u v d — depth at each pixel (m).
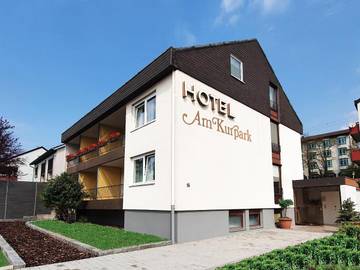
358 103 27.83
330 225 19.16
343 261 5.98
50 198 17.47
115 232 12.45
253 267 5.33
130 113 14.88
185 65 12.52
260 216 15.62
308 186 18.91
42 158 32.31
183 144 11.87
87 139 22.86
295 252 6.31
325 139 58.34
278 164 18.50
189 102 12.43
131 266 7.41
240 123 15.16
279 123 19.42
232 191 13.74
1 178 27.59
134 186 13.59
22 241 11.01
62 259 8.16
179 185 11.41
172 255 8.70
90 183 21.25
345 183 17.27
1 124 28.41
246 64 16.73
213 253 8.98
